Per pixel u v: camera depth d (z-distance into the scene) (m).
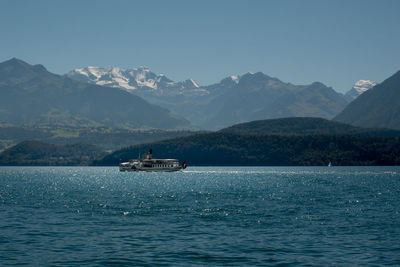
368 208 115.00
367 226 84.69
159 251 64.12
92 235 76.06
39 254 62.50
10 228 82.75
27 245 68.12
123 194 165.00
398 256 61.00
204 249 65.38
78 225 86.56
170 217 97.81
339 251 64.00
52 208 115.38
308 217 97.25
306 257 60.69
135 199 142.62
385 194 162.50
